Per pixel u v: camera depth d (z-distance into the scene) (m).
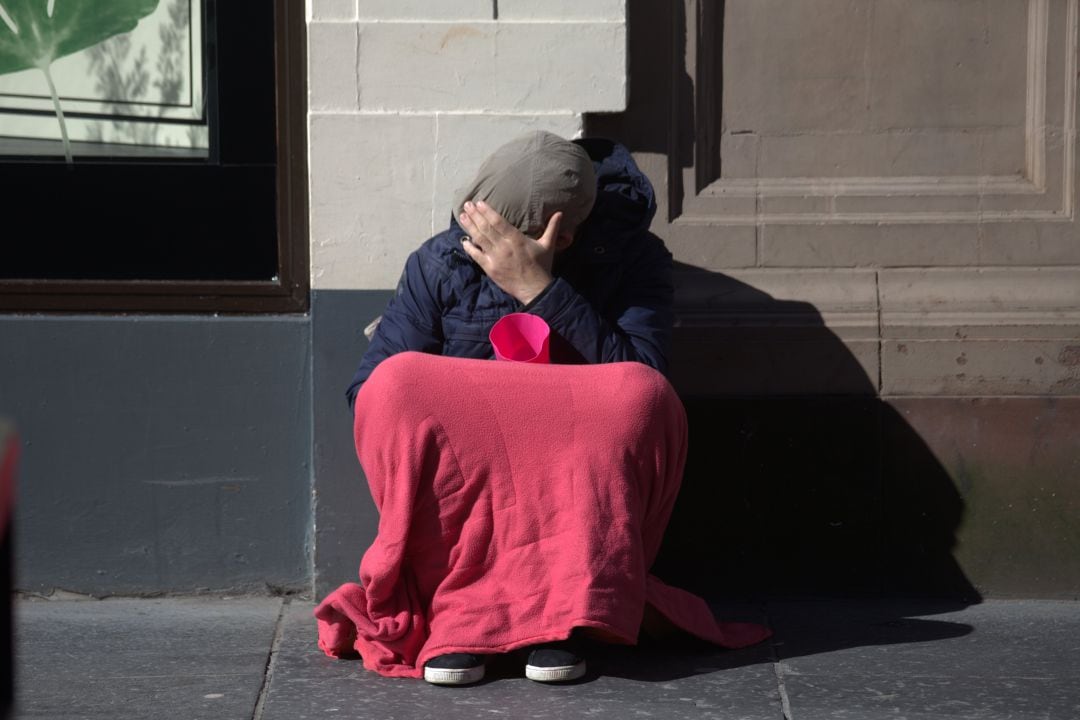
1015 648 8.06
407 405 7.35
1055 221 9.10
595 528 7.22
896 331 9.04
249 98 8.89
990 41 9.10
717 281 9.19
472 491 7.35
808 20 9.12
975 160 9.18
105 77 8.91
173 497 8.95
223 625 8.51
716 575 9.18
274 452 8.94
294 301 8.95
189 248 8.96
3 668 2.99
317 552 8.91
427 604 7.60
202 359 8.85
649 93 9.08
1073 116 9.06
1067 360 8.98
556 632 7.18
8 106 8.88
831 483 9.11
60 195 8.91
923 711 7.00
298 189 8.91
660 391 7.50
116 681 7.44
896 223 9.14
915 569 9.14
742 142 9.14
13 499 3.04
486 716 6.86
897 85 9.14
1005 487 9.05
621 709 6.97
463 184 8.73
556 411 7.37
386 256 8.77
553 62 8.71
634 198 8.11
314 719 6.83
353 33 8.64
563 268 8.05
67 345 8.81
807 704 7.08
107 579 8.98
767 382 9.09
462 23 8.66
